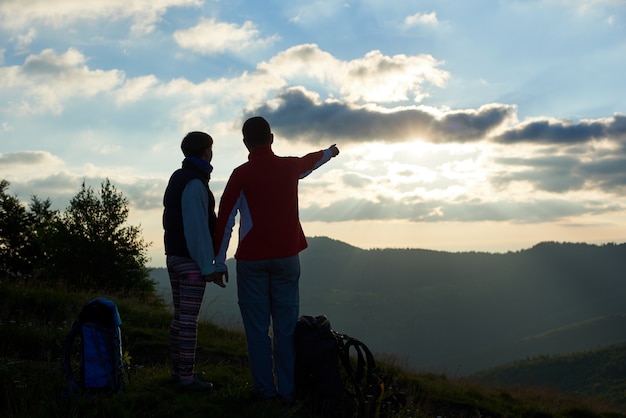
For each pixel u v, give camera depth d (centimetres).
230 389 489
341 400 454
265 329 459
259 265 450
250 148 468
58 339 718
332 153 506
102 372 434
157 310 1220
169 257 468
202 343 948
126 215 1894
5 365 529
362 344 487
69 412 387
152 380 499
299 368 459
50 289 1151
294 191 465
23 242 1917
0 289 1055
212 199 470
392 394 527
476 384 1529
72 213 1861
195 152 468
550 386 1828
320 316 477
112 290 1761
